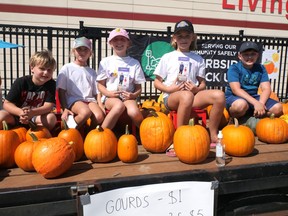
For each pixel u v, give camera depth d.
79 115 2.80
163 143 2.52
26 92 2.72
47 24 6.93
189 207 2.04
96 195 1.84
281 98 6.72
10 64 6.44
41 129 2.47
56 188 1.82
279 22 8.55
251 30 8.34
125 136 2.33
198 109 3.03
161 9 7.56
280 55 6.56
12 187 1.81
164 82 3.38
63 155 1.99
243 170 2.20
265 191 2.45
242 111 3.36
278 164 2.30
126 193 1.91
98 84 3.20
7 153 2.17
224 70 5.79
